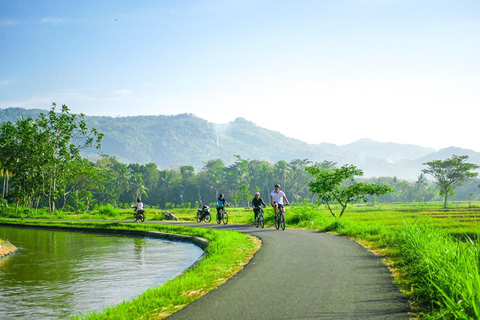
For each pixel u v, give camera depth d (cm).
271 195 2005
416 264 845
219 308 629
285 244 1366
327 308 608
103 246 1906
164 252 1647
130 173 15175
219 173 15125
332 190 2612
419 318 552
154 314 618
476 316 495
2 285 1059
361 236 1512
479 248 686
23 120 6003
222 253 1198
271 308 618
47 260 1481
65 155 5828
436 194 17225
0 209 5262
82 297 928
